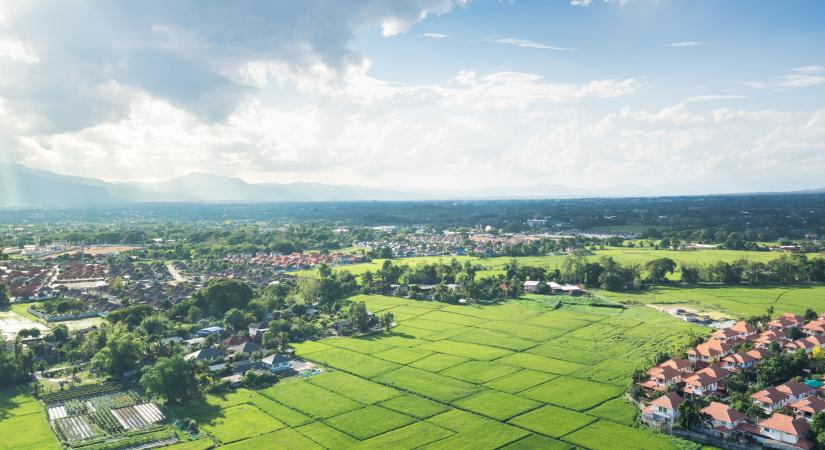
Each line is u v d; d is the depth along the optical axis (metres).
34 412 162.75
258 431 148.25
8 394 177.38
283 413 160.00
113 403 168.12
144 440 142.88
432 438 142.00
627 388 170.75
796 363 172.88
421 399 167.88
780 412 145.38
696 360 187.88
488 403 163.25
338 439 142.88
